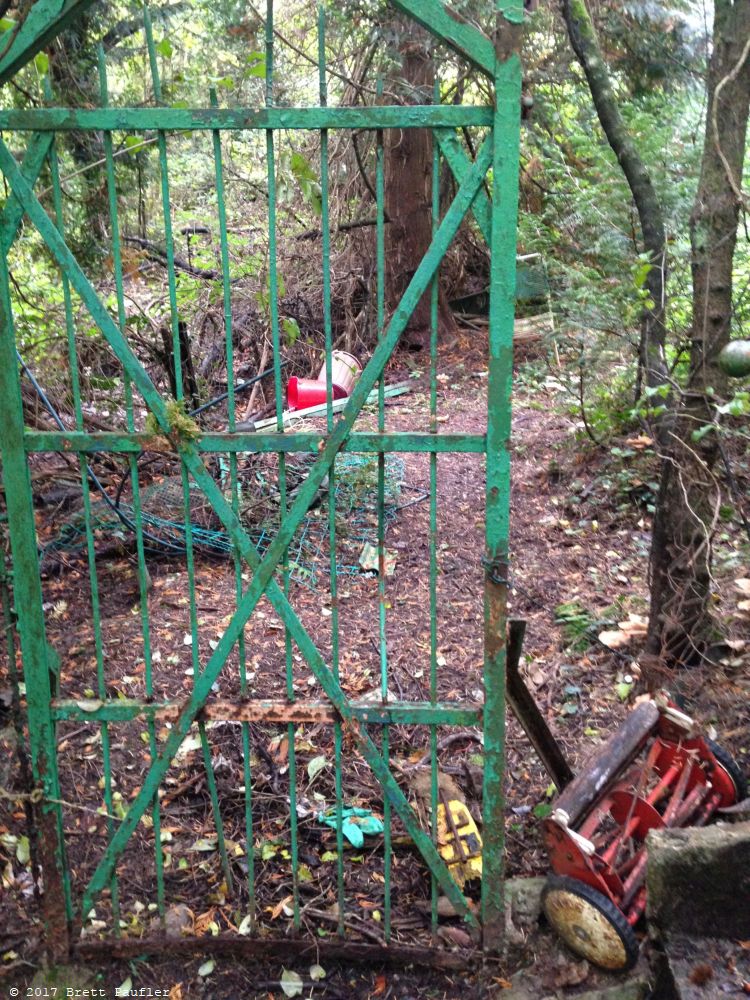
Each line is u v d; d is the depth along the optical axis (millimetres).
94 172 5695
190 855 2844
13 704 2426
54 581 4648
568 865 2375
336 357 7160
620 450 5555
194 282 7965
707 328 3264
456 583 4750
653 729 2730
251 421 6395
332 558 2264
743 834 2283
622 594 4484
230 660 3943
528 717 2697
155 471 5797
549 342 6684
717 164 3180
